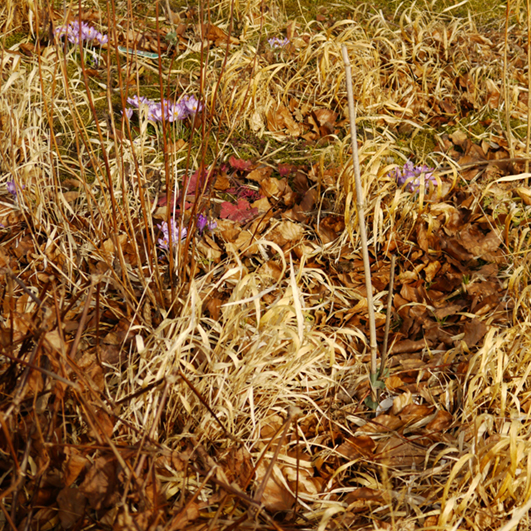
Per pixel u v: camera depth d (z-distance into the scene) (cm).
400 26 361
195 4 392
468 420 185
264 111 304
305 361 188
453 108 331
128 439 161
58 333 128
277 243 243
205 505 146
